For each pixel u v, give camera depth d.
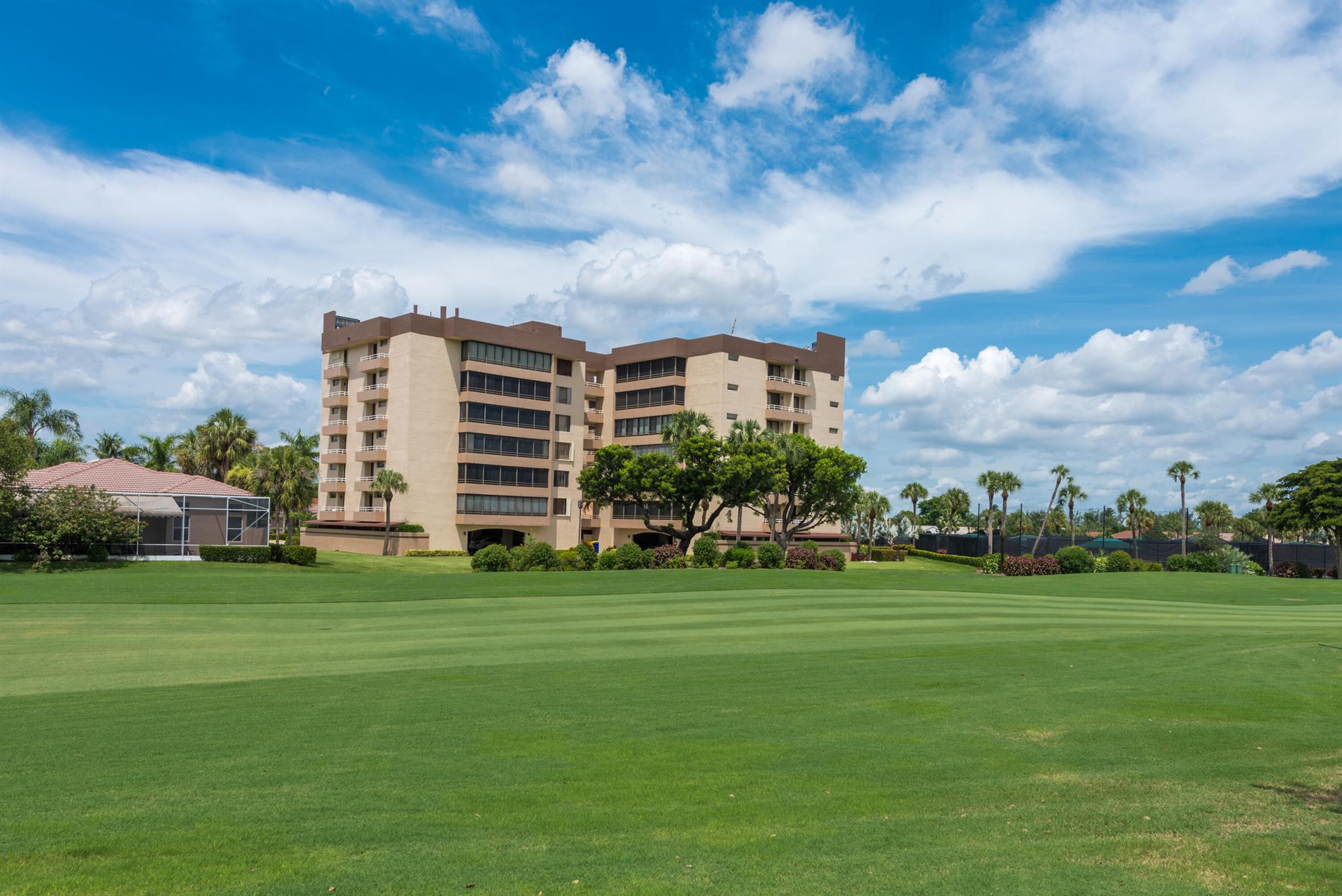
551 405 80.50
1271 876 7.34
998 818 8.88
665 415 84.94
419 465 73.00
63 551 45.72
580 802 9.38
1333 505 69.44
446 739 12.16
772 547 57.31
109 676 18.27
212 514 54.25
